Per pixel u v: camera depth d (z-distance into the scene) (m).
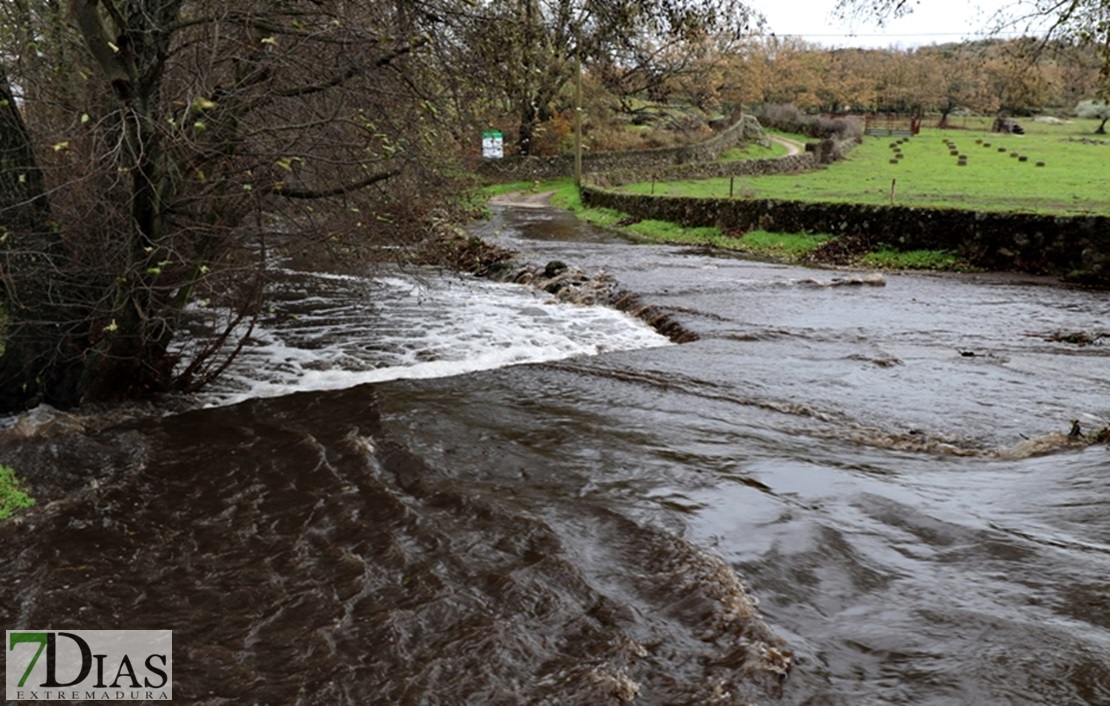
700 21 9.83
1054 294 14.93
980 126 84.38
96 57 6.87
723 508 5.59
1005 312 13.34
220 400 8.60
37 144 7.55
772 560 4.84
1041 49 16.19
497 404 8.22
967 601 4.33
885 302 14.23
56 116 7.76
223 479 6.29
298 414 7.95
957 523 5.27
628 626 4.14
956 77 82.75
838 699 3.54
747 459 6.57
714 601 4.34
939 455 6.73
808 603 4.40
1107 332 11.69
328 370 9.90
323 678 3.76
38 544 5.23
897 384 8.95
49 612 4.42
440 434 7.20
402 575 4.69
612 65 12.18
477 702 3.55
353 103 7.82
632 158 49.59
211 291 8.47
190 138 7.16
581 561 4.84
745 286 15.77
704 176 42.69
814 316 13.05
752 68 75.12
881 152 56.88
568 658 3.87
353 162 7.57
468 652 3.92
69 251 7.75
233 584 4.68
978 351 10.63
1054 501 5.57
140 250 7.46
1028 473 6.14
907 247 19.20
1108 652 3.78
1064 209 20.70
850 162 49.91
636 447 6.90
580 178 41.78
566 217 32.22
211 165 7.69
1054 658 3.75
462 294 15.54
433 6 7.73
